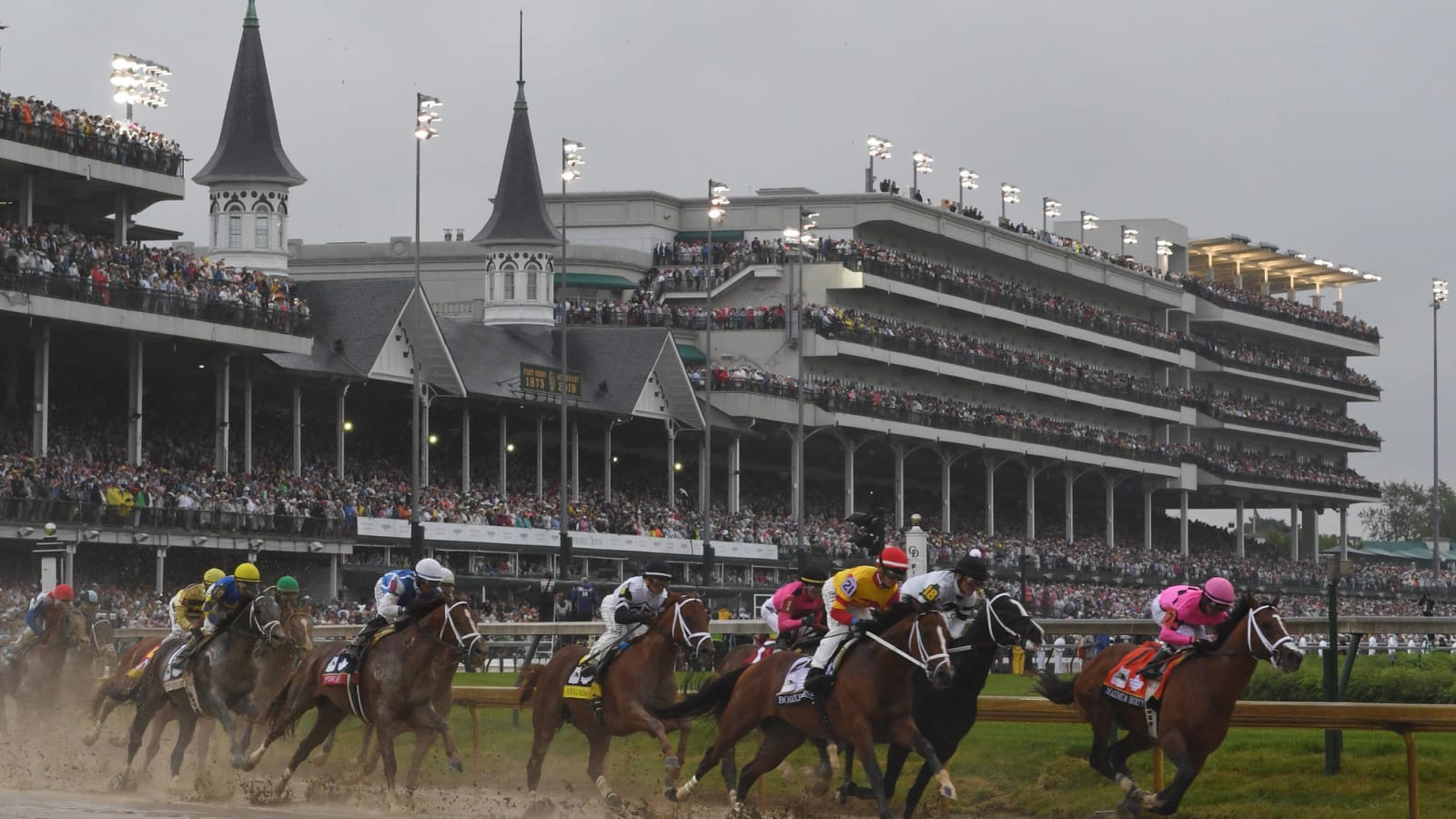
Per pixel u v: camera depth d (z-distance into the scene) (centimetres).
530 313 8269
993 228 9650
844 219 9106
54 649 2702
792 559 7256
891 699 1773
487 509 6312
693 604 2041
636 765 2469
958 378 9019
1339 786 2000
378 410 6800
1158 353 10694
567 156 6219
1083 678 1936
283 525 5466
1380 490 12494
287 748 2755
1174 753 1808
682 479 8069
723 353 8306
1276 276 13362
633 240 9444
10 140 5116
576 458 6988
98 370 5894
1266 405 11819
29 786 2353
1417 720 1814
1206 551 11088
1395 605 10612
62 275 5047
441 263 9675
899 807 2155
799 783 2281
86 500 4931
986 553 8044
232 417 6219
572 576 6234
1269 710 1864
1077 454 9456
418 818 2045
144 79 5722
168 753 2720
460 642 2080
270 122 6975
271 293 5816
